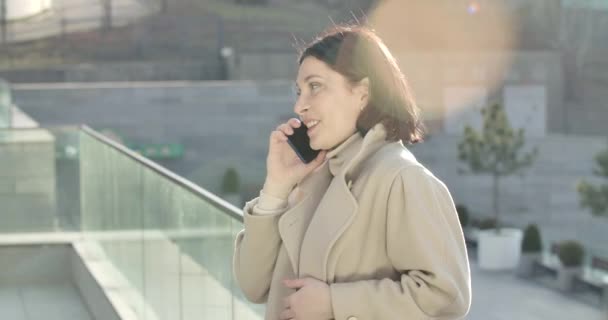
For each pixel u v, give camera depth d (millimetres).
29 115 37625
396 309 3098
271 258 3611
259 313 4641
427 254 3076
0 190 12875
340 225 3209
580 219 41125
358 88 3312
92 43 53656
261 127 38812
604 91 49156
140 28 54562
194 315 6258
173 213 6887
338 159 3352
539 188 41312
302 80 3354
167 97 38281
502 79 45500
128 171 8922
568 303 26281
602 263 28094
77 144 12852
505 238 30250
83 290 11078
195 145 38531
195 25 55031
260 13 55875
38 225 12852
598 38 50688
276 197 3553
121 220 9336
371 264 3229
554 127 47375
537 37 53219
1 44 53312
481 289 28078
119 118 38125
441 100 44438
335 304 3131
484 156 32156
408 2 54438
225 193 36719
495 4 54156
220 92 38531
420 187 3154
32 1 55281
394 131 3320
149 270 7863
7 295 11477
